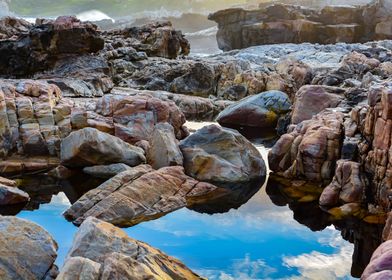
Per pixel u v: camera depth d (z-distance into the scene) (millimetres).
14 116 13352
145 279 5570
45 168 12641
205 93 27781
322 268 8000
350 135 11617
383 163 9930
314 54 33781
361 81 21344
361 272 7844
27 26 34875
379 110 10477
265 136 18609
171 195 10648
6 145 12992
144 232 9172
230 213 10320
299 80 25484
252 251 8578
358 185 10320
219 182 12195
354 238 9172
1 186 10328
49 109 13867
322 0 60219
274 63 32406
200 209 10461
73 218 9539
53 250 6648
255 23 52094
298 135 12922
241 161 12656
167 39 35125
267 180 12508
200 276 6980
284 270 7891
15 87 14383
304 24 48562
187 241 8891
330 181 11883
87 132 12227
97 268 5473
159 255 6625
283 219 10070
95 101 17641
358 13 49156
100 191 10047
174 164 12289
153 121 14805
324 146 11859
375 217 9828
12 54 24672
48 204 10492
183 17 87500
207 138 13062
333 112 13688
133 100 14945
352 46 36125
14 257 6266
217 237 9078
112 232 6766
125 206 9727
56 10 107188
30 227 6812
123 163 12570
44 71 24734
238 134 13250
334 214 10188
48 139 13359
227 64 28047
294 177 12469
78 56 25203
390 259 5680
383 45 36000
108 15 112125
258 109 20484
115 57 30484
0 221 6762
